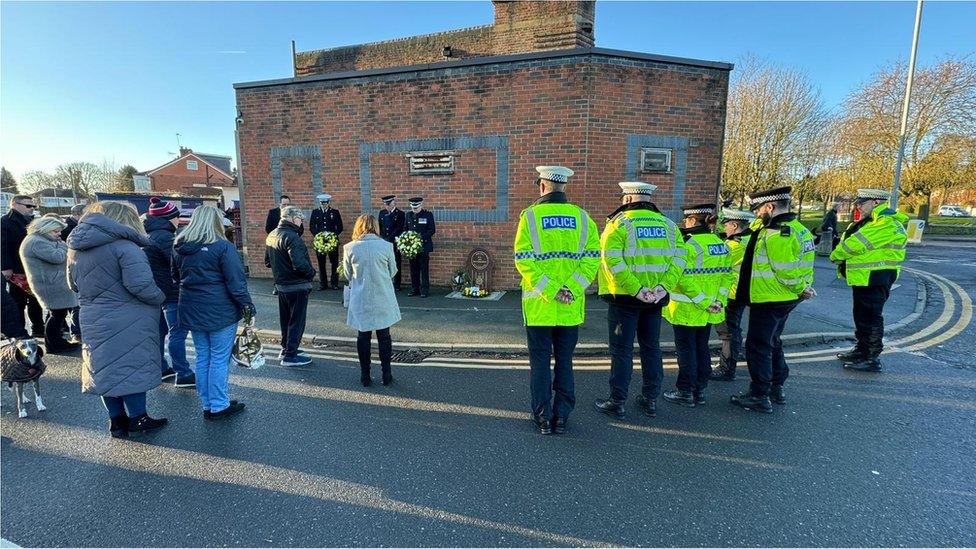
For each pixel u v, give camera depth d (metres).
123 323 3.64
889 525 2.75
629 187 4.17
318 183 10.18
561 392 3.87
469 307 8.01
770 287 4.14
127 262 3.58
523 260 3.70
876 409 4.30
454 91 9.05
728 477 3.24
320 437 3.79
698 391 4.48
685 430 3.92
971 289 10.23
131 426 3.82
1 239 6.14
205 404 4.07
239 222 18.62
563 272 3.71
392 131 9.54
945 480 3.20
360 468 3.35
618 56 8.30
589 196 8.52
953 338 6.50
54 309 5.82
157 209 4.85
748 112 23.67
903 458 3.48
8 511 2.87
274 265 5.28
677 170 8.76
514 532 2.71
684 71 8.60
